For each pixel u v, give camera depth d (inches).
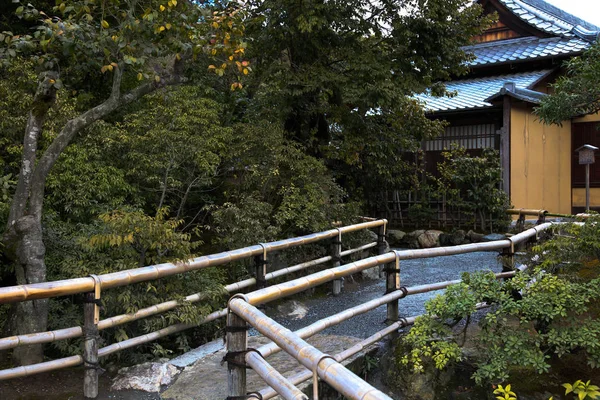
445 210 399.2
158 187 254.8
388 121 343.3
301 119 318.0
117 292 147.3
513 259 186.5
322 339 169.2
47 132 199.8
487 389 138.2
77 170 203.0
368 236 289.4
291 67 296.8
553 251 152.5
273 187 257.3
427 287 175.5
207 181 251.9
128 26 163.2
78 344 153.0
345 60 300.2
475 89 467.8
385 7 302.5
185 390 132.1
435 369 144.1
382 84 270.8
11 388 131.3
